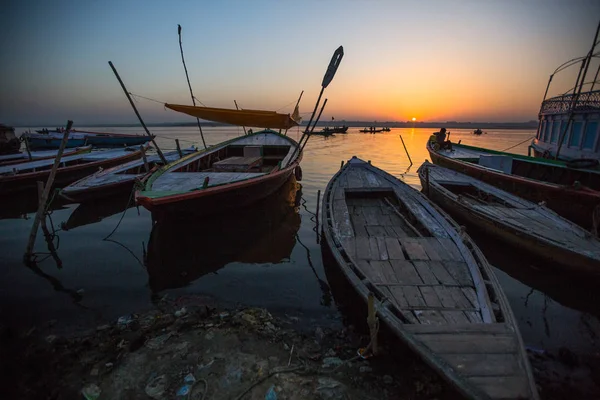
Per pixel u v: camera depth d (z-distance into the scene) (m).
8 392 3.80
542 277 6.63
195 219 8.48
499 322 3.92
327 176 18.09
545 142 15.47
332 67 10.80
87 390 3.81
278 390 3.81
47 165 14.70
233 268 7.14
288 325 5.13
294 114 14.73
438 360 3.35
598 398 3.79
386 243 6.11
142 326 5.02
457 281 4.92
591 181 10.34
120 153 17.78
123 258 7.57
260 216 10.65
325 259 7.62
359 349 4.44
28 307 5.57
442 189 10.33
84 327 5.05
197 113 11.11
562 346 4.70
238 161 11.25
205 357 4.34
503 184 11.09
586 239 6.54
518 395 3.05
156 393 3.77
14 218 10.47
